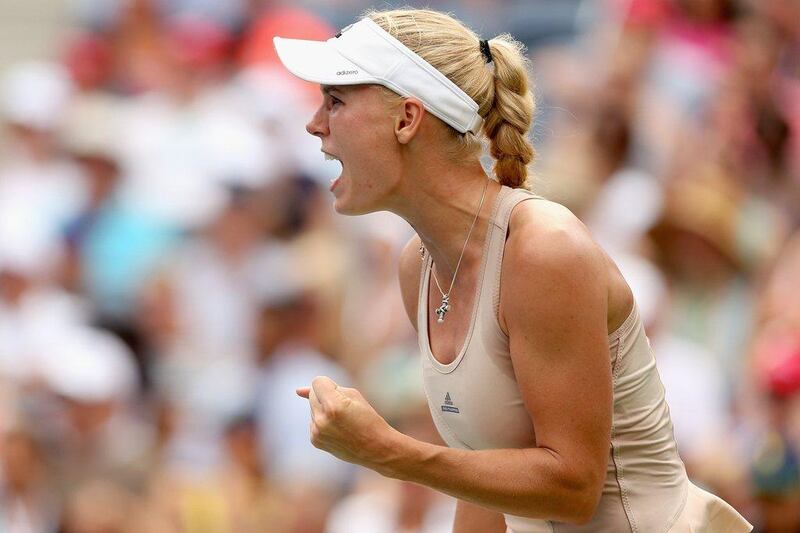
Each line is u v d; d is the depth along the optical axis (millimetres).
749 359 20984
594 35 27969
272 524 21875
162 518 21641
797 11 27500
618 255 22250
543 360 9891
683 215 22844
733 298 22938
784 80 27328
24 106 30938
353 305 25219
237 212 27188
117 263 27812
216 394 24250
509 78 10500
